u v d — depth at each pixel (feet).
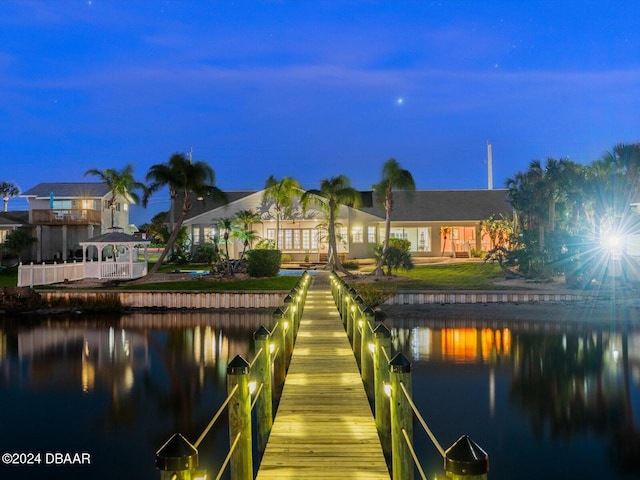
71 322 88.94
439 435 36.88
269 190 141.28
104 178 155.43
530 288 102.42
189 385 51.08
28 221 155.53
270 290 101.65
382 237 150.41
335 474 18.48
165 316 93.86
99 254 115.96
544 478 30.40
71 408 44.37
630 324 80.59
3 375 55.31
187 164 111.55
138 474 32.24
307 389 28.55
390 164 112.88
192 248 146.20
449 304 97.19
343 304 53.67
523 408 42.27
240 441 17.06
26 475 31.89
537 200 109.60
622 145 111.04
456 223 152.56
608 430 37.60
